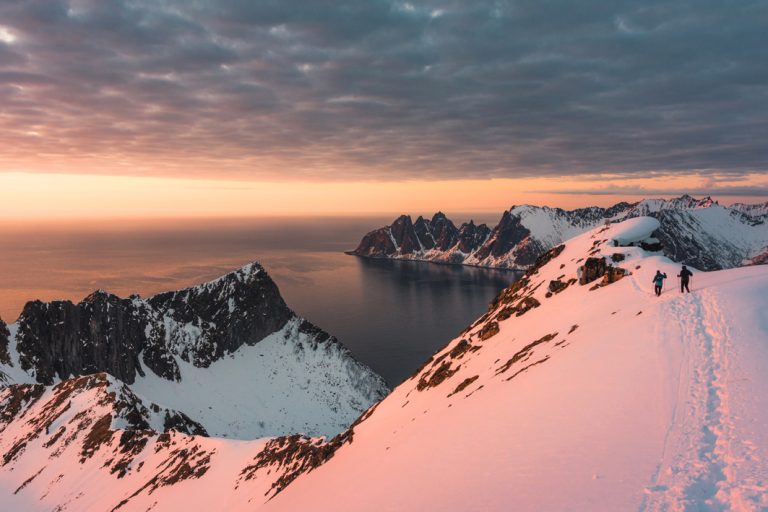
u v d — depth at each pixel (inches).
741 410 829.8
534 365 1663.4
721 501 615.2
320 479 2097.7
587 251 3211.1
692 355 1135.6
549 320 2373.3
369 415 3107.8
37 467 5009.8
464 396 1951.3
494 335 2815.0
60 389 6437.0
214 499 3270.2
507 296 3703.3
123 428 5231.3
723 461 699.4
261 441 3863.2
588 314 2110.0
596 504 672.4
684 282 1792.6
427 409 2193.7
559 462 836.0
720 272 2140.7
